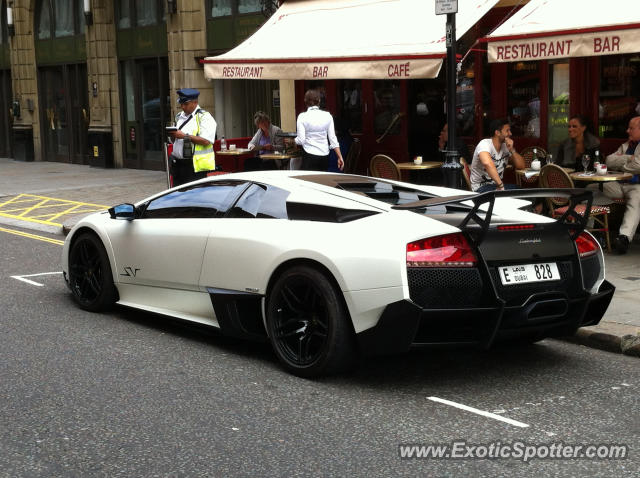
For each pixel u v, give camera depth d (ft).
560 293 17.08
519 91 38.14
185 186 21.68
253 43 41.57
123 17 69.51
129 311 23.82
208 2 59.00
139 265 21.79
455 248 16.20
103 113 71.72
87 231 23.75
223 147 48.01
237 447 13.94
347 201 18.06
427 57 31.19
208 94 60.54
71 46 77.20
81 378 17.70
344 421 15.16
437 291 16.08
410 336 16.07
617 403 16.17
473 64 39.88
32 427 14.89
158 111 67.15
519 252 16.72
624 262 28.89
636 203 30.22
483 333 16.47
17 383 17.35
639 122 30.66
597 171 30.09
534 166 32.30
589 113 35.19
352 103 46.57
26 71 83.87
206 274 19.81
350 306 16.55
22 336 21.07
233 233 19.19
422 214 17.26
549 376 17.92
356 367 17.98
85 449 13.89
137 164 70.33
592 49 26.48
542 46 27.66
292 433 14.57
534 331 17.29
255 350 19.86
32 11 82.17
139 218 22.22
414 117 43.68
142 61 68.18
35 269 30.40
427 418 15.33
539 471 12.98
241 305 19.26
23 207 48.75
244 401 16.24
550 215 30.22
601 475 12.83
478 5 34.30
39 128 84.12
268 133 46.55
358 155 45.57
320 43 38.06
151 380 17.56
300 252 17.42
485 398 16.46
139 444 14.08
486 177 31.76
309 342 17.60
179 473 12.92
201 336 21.13
